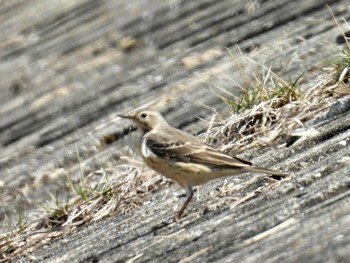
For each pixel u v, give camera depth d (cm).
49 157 1502
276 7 1680
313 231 777
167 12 1855
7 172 1505
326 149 1037
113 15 1961
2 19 2191
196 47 1670
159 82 1602
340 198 834
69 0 2138
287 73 1402
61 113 1638
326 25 1524
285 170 1026
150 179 1255
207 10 1798
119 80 1672
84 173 1412
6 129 1658
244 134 1266
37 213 1330
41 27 2050
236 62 1520
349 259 688
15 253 1202
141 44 1775
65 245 1138
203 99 1455
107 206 1233
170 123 1420
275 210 874
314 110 1224
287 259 734
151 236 997
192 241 901
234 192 1060
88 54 1817
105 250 1007
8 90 1792
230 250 816
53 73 1797
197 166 1121
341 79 1245
